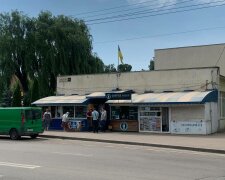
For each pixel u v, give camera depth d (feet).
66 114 116.57
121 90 117.39
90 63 172.55
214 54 133.18
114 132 108.88
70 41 164.35
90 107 115.65
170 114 103.40
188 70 106.93
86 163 50.21
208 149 68.28
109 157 57.11
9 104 163.94
